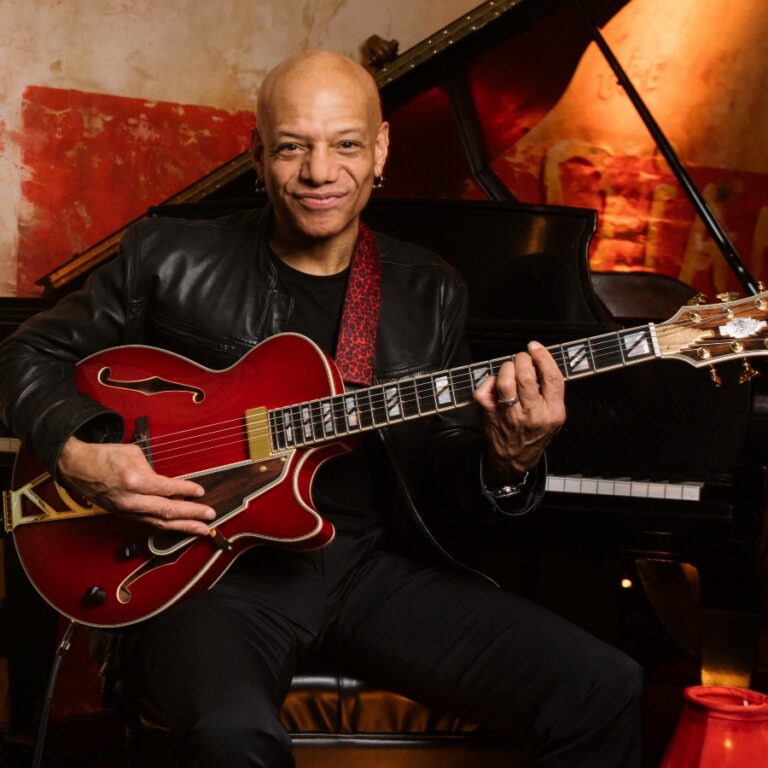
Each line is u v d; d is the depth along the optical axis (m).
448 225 2.88
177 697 1.58
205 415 1.85
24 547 1.89
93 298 2.00
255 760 1.52
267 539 1.79
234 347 1.96
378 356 1.97
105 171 3.90
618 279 3.69
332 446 1.82
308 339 1.83
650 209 5.10
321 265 1.97
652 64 5.11
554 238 2.84
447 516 2.19
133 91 3.94
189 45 4.02
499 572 3.26
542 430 1.67
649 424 2.35
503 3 2.92
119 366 1.93
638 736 1.71
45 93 3.80
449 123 3.33
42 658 2.56
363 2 4.32
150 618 1.79
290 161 1.88
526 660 1.73
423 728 1.85
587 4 3.30
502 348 2.49
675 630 3.05
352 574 1.91
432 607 1.83
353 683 1.85
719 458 2.30
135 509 1.73
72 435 1.81
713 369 1.63
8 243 3.77
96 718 3.43
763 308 1.61
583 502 2.25
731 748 1.71
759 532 2.12
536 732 1.72
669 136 5.17
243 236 2.03
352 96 1.87
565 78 3.38
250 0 4.11
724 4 5.15
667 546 2.19
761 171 5.30
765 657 3.27
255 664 1.66
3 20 3.73
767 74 5.26
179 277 2.00
